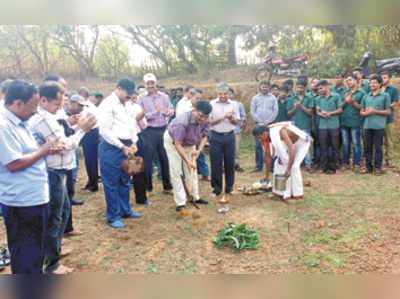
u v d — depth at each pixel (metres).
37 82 14.73
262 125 5.38
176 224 4.46
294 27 13.84
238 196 5.62
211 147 5.52
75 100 4.06
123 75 16.23
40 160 2.63
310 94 7.23
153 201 5.54
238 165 7.57
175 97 8.51
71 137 3.17
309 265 3.28
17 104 2.41
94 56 15.98
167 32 15.02
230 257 3.52
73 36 15.26
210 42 15.79
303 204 5.03
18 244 2.57
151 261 3.47
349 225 4.16
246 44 15.11
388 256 3.37
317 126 7.13
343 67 11.96
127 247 3.81
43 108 2.98
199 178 7.04
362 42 12.73
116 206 4.50
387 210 4.60
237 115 5.58
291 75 11.41
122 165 4.31
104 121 4.20
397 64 9.29
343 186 5.90
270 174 7.21
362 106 6.62
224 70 15.48
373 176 6.45
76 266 3.38
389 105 6.32
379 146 6.48
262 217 4.59
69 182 3.87
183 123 4.52
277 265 3.30
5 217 2.54
